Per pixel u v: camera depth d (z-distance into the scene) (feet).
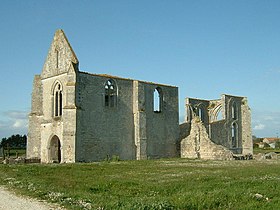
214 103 234.58
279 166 116.26
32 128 169.17
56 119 160.15
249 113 239.71
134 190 65.62
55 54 164.96
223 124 225.97
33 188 63.93
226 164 129.39
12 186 68.59
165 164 128.98
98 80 160.15
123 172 98.02
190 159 167.12
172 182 73.56
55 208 46.75
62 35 162.91
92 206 47.32
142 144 171.12
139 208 44.16
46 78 168.76
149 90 181.27
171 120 191.21
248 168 107.04
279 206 49.44
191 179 78.18
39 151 167.63
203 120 230.27
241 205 50.44
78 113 147.54
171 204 48.37
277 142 439.22
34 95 171.22
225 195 55.31
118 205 47.19
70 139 145.38
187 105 216.74
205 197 53.16
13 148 314.96
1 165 120.67
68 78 149.89
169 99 191.72
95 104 157.58
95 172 98.22
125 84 171.53
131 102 173.47
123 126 168.14
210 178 79.15
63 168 109.60
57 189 63.36
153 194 61.05
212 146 177.17
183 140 189.88
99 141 157.28
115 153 163.32
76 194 57.47
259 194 57.16
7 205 48.96
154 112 182.80
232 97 235.20
